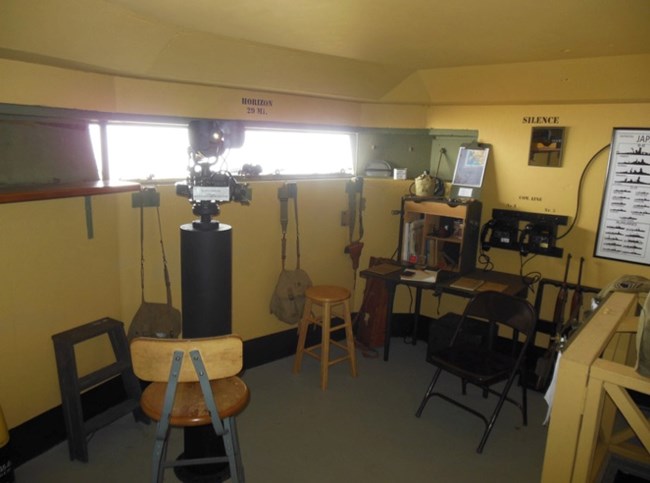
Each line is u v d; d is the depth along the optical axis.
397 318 4.10
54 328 2.47
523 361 2.83
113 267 2.75
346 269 3.99
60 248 2.46
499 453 2.63
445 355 2.81
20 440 2.37
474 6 1.78
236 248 3.28
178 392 1.94
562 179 3.35
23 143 2.27
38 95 2.32
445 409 3.05
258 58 2.81
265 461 2.49
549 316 3.48
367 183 3.93
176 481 2.32
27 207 2.29
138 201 2.79
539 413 3.04
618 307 2.04
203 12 2.00
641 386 1.41
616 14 1.83
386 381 3.38
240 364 1.73
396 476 2.42
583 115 3.21
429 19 1.98
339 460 2.52
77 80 2.47
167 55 2.52
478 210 3.60
